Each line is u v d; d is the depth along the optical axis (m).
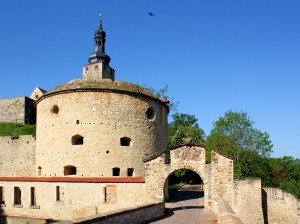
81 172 33.03
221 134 52.88
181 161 28.86
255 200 27.84
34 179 31.80
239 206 27.78
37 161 36.59
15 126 65.75
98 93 34.28
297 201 30.75
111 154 33.50
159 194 28.50
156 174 28.94
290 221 30.58
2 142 46.59
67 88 34.50
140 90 37.03
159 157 29.17
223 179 28.20
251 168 51.69
